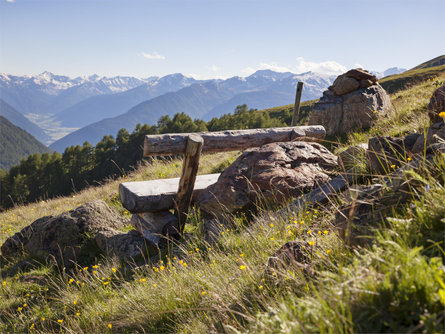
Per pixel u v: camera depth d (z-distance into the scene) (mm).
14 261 9148
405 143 5402
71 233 8758
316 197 5715
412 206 2652
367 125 13164
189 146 6605
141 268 6477
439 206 2377
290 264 3402
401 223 2498
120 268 6969
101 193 15305
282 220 5289
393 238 2469
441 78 16406
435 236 2246
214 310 3781
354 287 2100
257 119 123688
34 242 9039
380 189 3221
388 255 2229
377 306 1993
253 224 6016
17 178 120812
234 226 6695
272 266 3684
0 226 15727
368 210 3098
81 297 6156
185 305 4273
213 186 7535
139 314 4625
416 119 8711
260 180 6844
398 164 5051
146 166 17406
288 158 7383
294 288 3021
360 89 13711
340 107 13844
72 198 17250
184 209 7266
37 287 7527
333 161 7715
